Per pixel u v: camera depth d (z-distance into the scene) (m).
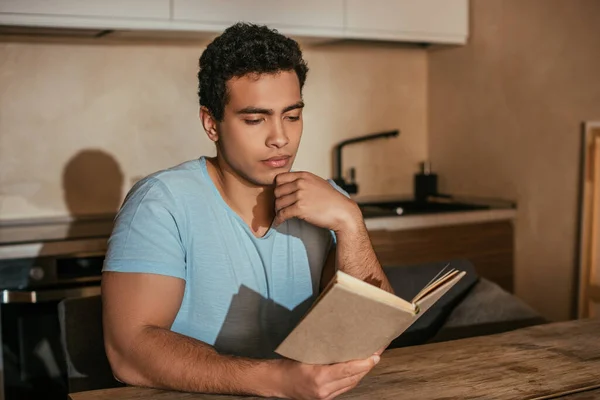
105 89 2.99
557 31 2.83
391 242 2.88
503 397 1.18
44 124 2.91
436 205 3.37
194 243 1.35
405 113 3.59
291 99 1.26
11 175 2.87
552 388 1.22
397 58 3.57
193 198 1.37
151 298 1.24
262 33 1.26
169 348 1.18
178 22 2.67
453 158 3.46
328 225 1.34
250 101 1.24
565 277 2.85
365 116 3.52
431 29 3.18
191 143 3.16
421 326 2.00
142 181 1.39
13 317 2.45
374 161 3.55
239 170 1.31
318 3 2.91
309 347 1.04
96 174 3.01
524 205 3.05
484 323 1.96
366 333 1.02
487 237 3.07
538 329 1.59
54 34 2.82
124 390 1.21
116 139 3.03
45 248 2.47
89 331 1.59
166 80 3.09
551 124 2.88
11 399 2.47
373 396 1.18
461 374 1.29
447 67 3.46
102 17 2.56
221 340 1.38
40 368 2.49
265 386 1.12
